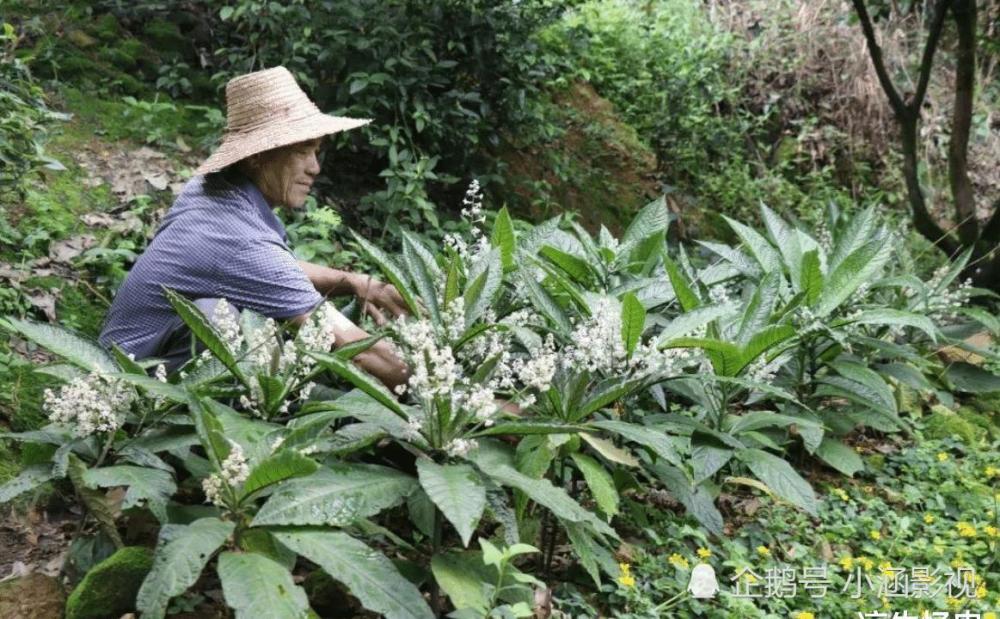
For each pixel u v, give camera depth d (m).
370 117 5.80
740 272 4.81
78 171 5.15
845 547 3.91
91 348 3.13
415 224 5.75
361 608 3.01
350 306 4.04
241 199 3.63
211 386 3.16
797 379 4.61
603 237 4.40
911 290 5.47
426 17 5.96
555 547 3.61
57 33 6.05
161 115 5.80
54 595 2.84
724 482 4.04
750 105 10.05
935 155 10.20
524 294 3.93
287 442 2.77
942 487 4.39
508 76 6.30
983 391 5.37
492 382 3.17
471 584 2.82
